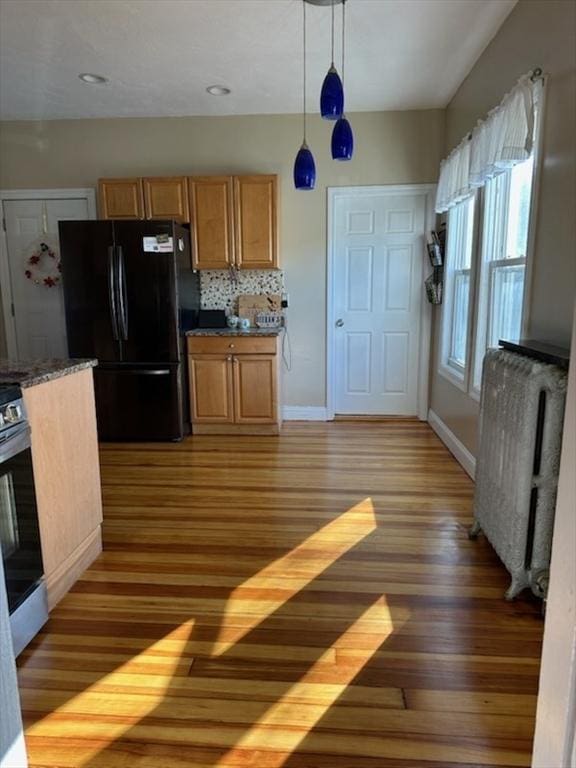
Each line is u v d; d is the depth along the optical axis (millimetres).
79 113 4371
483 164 2859
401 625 1883
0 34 2977
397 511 2834
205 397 4293
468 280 3672
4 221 4688
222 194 4258
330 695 1566
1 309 4809
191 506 2930
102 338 4062
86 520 2279
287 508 2887
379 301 4676
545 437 1867
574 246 2055
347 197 4504
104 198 4312
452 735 1428
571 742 771
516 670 1662
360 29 2918
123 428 4168
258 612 1969
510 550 2018
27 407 1818
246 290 4672
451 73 3559
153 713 1509
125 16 2766
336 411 4895
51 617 1949
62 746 1404
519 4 2598
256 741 1415
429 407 4711
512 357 2105
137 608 2000
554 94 2227
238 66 3420
